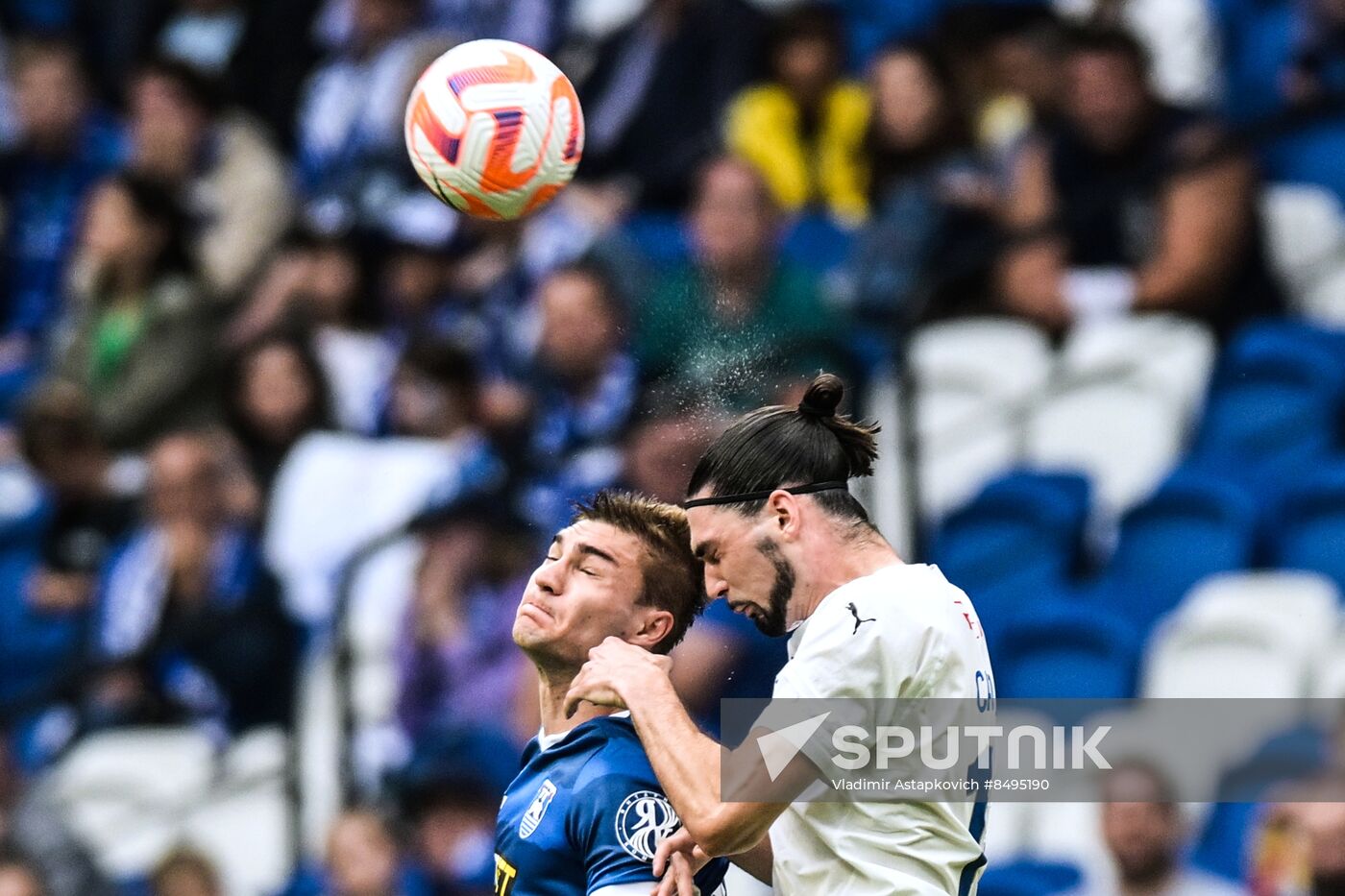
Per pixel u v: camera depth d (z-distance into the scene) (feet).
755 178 98.58
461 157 47.32
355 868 87.76
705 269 98.43
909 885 41.01
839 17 112.98
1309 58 103.55
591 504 46.78
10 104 134.51
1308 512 92.43
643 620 45.11
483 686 92.07
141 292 119.65
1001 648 92.12
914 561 88.53
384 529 104.53
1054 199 99.50
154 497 107.76
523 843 44.01
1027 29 108.06
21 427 118.11
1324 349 97.09
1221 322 97.96
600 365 98.84
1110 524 97.25
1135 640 90.22
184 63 126.41
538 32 122.72
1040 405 99.76
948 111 104.63
